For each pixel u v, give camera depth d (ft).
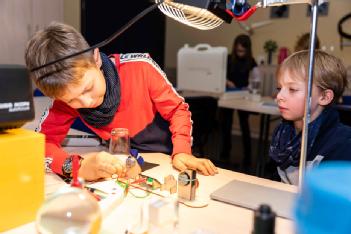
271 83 11.05
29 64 2.74
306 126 2.24
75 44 2.70
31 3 11.73
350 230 0.96
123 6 10.05
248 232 2.05
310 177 1.08
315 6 2.11
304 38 10.68
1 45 11.20
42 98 7.86
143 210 2.09
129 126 3.98
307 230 1.05
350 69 9.15
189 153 3.47
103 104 3.56
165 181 2.67
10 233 1.99
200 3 2.23
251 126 15.92
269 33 14.97
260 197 2.49
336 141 3.48
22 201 2.05
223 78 9.25
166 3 2.27
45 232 1.74
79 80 2.71
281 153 3.87
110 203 2.28
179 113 3.92
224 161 11.66
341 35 13.39
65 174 2.94
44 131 3.46
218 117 10.66
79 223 1.73
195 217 2.24
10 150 1.95
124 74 3.91
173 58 17.47
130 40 10.13
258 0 2.45
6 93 1.92
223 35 16.24
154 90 3.94
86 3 9.68
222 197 2.48
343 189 0.99
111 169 2.78
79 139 4.15
